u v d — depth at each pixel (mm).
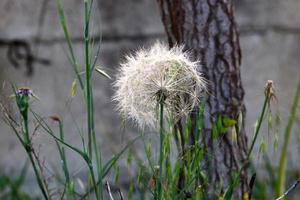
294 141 9016
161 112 4449
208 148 5613
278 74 9633
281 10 9656
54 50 9406
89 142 4652
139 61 4523
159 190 4605
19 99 4520
